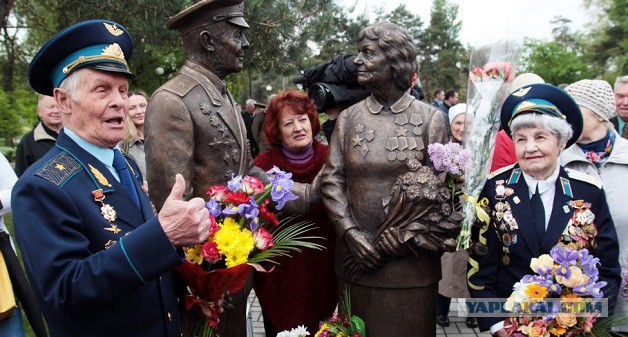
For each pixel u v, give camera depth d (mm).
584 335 1907
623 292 2318
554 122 1958
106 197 1499
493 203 2139
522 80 3145
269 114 2771
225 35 2188
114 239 1460
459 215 2061
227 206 1745
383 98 2225
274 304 2795
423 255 2150
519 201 2074
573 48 34625
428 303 2201
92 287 1282
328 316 2805
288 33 6906
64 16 6965
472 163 2051
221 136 2180
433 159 2035
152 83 9578
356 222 2184
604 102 2607
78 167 1477
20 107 9703
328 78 2936
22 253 1392
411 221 2057
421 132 2145
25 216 1360
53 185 1394
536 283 1811
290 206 2393
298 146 2717
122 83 1519
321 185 2299
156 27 6332
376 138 2160
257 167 2527
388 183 2141
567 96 2059
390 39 2133
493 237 2129
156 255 1315
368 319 2205
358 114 2256
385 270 2139
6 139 12508
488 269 2137
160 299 1578
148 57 8984
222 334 2291
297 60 7344
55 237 1348
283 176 1864
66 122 1528
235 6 2215
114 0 6332
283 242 1792
